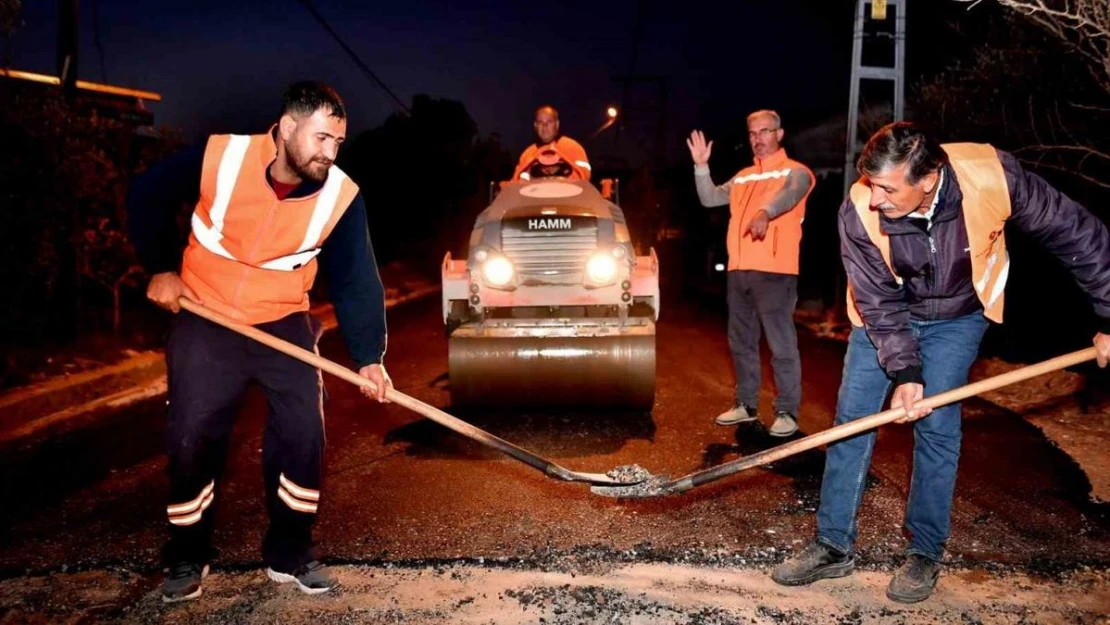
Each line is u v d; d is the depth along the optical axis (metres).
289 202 2.99
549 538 3.70
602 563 3.45
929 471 3.15
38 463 4.90
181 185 2.99
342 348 9.11
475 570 3.39
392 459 4.91
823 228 15.69
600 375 5.53
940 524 3.14
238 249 3.04
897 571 3.23
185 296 3.04
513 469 4.71
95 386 6.81
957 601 3.13
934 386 3.14
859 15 10.14
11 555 3.55
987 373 7.22
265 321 3.17
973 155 2.95
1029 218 2.90
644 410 5.92
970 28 9.48
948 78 9.57
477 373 5.55
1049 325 8.58
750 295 5.46
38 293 7.90
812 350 9.38
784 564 3.31
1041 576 3.33
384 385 3.27
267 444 3.26
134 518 3.98
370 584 3.27
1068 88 7.65
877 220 3.00
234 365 3.11
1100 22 5.40
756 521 3.89
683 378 7.44
